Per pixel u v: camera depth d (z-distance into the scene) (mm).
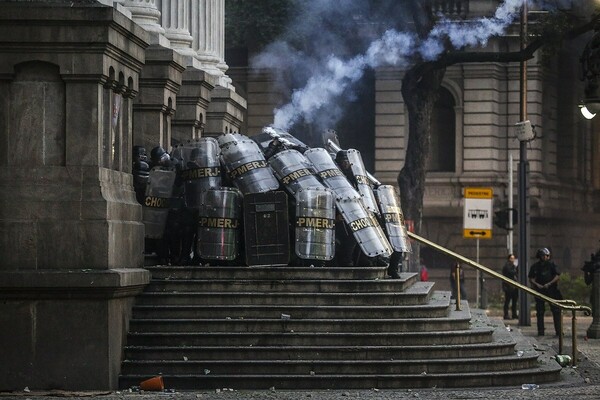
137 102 40188
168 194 36469
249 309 33344
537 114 108500
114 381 31562
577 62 115250
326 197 36000
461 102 107438
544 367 34750
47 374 31312
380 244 36625
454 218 106625
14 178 31766
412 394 30297
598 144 123125
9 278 31000
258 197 35594
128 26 33156
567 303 41156
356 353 32344
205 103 47625
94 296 31266
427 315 34062
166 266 35031
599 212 121125
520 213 69312
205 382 31594
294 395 29875
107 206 31766
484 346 33625
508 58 74375
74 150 31875
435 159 108875
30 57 31797
